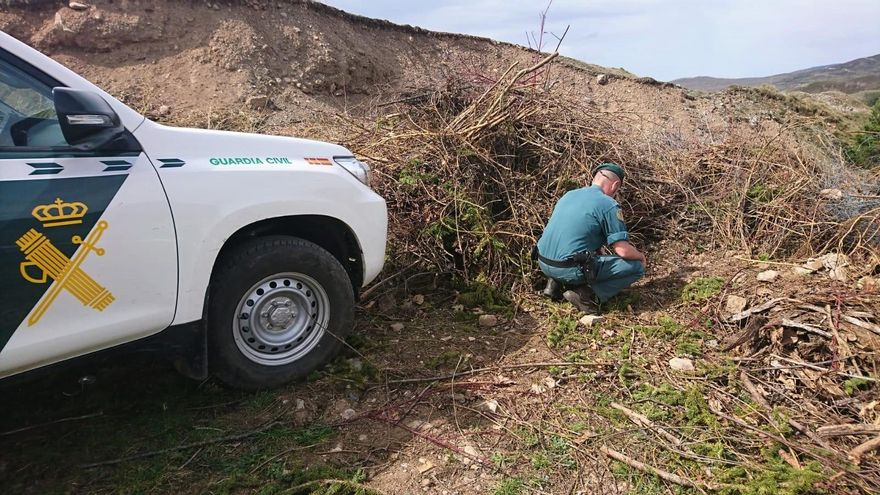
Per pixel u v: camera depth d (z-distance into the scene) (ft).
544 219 16.37
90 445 8.59
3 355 6.99
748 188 18.76
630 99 44.65
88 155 7.61
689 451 8.85
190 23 31.58
